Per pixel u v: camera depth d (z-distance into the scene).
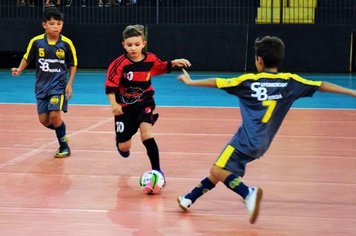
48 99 13.05
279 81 8.62
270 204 9.76
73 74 13.35
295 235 8.23
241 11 36.56
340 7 36.06
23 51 36.53
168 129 16.97
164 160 12.96
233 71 35.56
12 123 17.83
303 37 34.88
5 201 9.82
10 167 12.28
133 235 8.16
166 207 9.56
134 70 10.46
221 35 35.38
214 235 8.20
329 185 10.99
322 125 17.86
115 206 9.59
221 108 21.70
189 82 8.62
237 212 9.30
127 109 10.67
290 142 15.15
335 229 8.49
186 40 35.59
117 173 11.88
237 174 8.75
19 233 8.21
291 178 11.50
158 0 36.56
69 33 36.41
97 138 15.52
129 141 10.92
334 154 13.74
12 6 37.22
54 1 36.88
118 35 36.25
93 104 22.48
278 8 36.28
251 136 8.55
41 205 9.61
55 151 13.90
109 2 36.81
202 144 14.80
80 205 9.62
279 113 8.71
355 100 24.28
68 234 8.19
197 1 36.66
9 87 28.27
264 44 8.70
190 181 11.22
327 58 35.00
